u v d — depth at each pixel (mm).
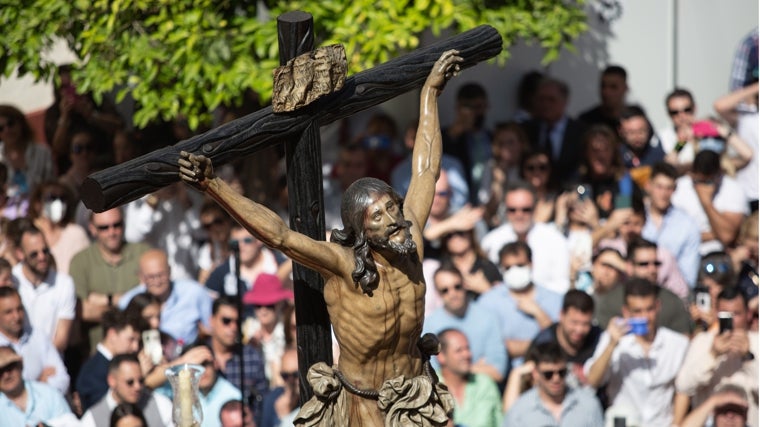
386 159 36688
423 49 17625
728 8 40938
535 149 36719
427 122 17406
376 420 15945
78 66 33281
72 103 35750
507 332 32562
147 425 29547
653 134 37656
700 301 31969
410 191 16953
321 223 16750
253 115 16203
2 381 29516
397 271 15711
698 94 41312
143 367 30234
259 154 35906
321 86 16234
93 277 33250
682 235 35281
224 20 32938
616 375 31281
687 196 36938
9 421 29438
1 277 31703
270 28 32094
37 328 31750
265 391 31391
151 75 32031
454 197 36219
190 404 19297
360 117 38094
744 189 37812
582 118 38688
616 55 40844
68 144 35781
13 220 32781
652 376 31172
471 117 36938
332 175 37594
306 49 16438
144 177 15102
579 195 35500
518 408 30594
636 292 31062
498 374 31938
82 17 32969
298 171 16594
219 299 31453
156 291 32094
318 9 32312
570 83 40562
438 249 34625
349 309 15641
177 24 32062
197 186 14898
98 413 29906
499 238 34938
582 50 40562
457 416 30672
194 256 35312
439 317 32094
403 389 15750
